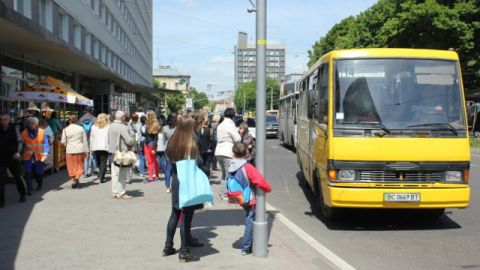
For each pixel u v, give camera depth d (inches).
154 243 283.4
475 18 1391.5
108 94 1360.7
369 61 338.0
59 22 969.5
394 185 316.2
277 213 386.9
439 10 1336.1
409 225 350.0
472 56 1432.1
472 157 928.3
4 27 515.5
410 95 332.2
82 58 831.7
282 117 1200.8
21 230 314.2
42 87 643.5
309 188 520.1
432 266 253.4
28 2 754.8
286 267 239.6
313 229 339.3
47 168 592.1
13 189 490.0
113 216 358.0
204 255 260.5
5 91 703.7
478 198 460.4
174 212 256.2
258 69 259.9
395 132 320.2
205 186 249.1
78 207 393.7
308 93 369.7
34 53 764.6
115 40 1753.2
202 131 490.3
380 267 251.4
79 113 1140.5
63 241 287.3
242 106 5073.8
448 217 378.3
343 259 265.4
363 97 330.6
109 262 247.0
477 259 266.5
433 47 1417.3
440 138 320.2
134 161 434.3
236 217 357.1
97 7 1379.2
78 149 497.7
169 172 474.6
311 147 424.5
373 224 354.0
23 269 235.9
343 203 318.0
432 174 319.3
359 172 318.7
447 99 332.2
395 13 1508.4
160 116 739.4
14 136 402.3
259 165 259.4
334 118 326.3
